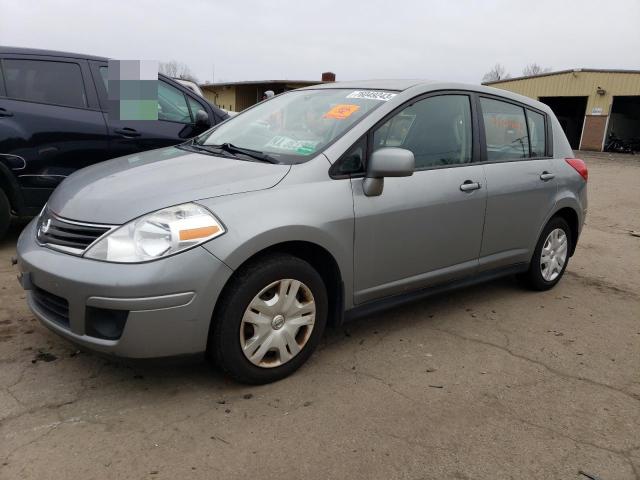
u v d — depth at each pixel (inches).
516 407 115.3
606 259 244.7
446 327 154.8
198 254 101.6
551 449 101.9
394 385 121.1
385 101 137.6
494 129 163.8
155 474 89.4
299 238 113.9
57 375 117.0
